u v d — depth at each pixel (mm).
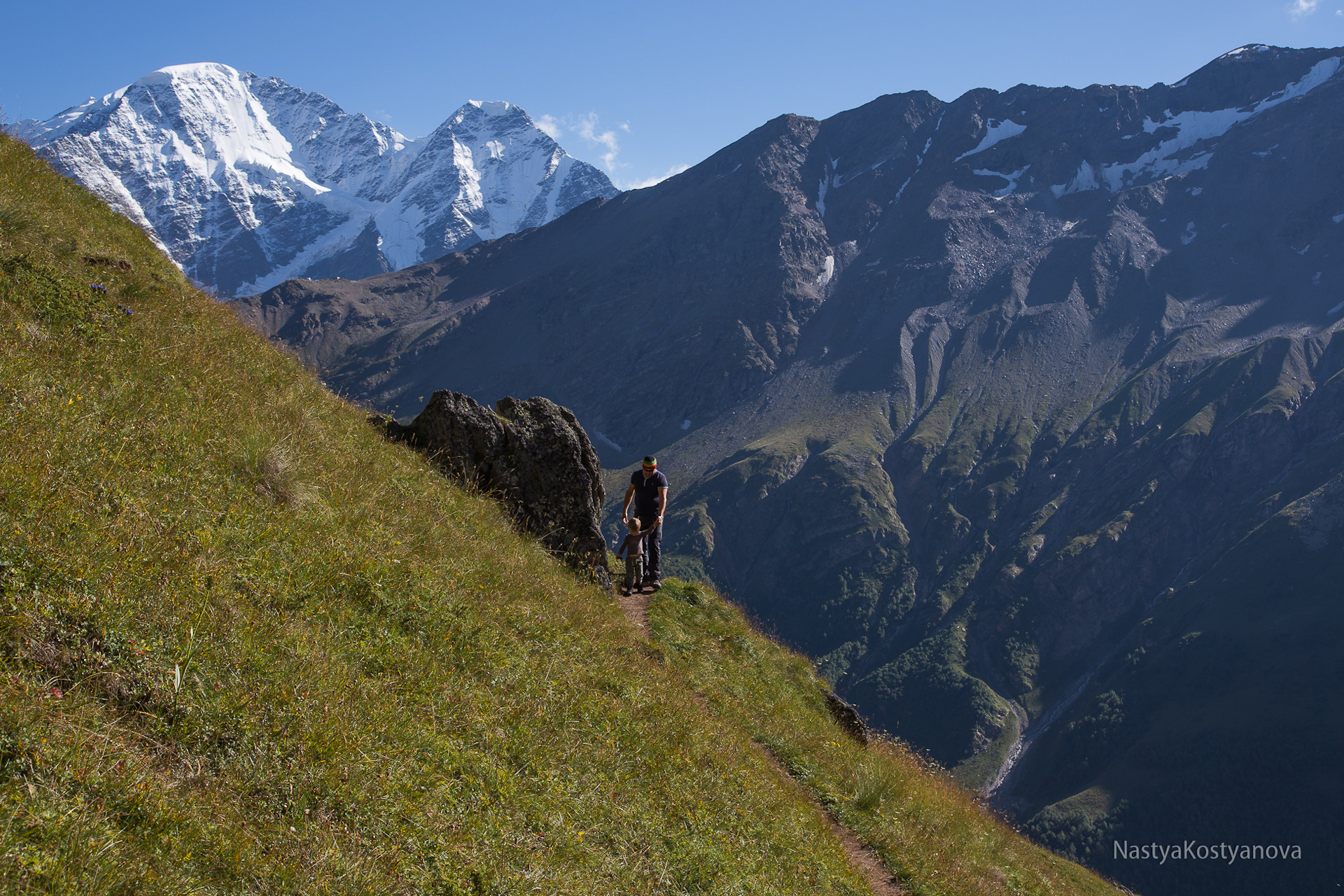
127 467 5691
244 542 5887
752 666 15289
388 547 7531
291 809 4035
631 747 7297
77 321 8125
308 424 9359
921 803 13617
